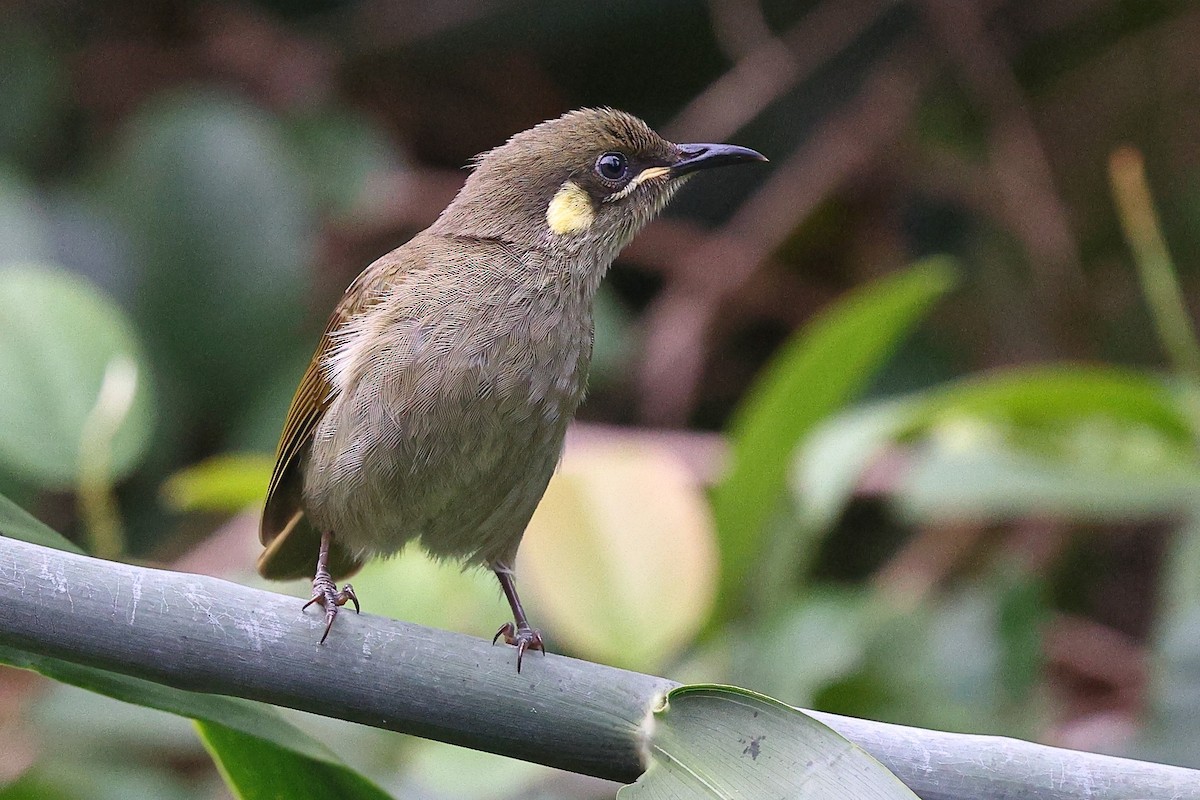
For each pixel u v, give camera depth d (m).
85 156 15.52
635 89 16.64
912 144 15.43
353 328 7.80
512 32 16.09
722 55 16.50
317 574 7.59
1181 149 15.32
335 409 7.56
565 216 8.28
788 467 10.02
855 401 14.82
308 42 15.91
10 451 8.69
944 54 15.59
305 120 15.38
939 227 15.84
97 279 13.63
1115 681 12.55
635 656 8.62
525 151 8.52
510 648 5.07
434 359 7.37
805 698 9.70
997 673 10.08
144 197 13.98
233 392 13.78
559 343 7.77
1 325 9.02
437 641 5.02
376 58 16.11
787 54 15.43
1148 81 15.46
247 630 4.91
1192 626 9.32
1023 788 4.87
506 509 7.72
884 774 4.54
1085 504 10.01
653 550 8.80
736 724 4.76
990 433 10.40
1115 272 15.24
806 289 15.42
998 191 15.34
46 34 15.46
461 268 7.74
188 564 10.91
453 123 16.47
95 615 4.80
